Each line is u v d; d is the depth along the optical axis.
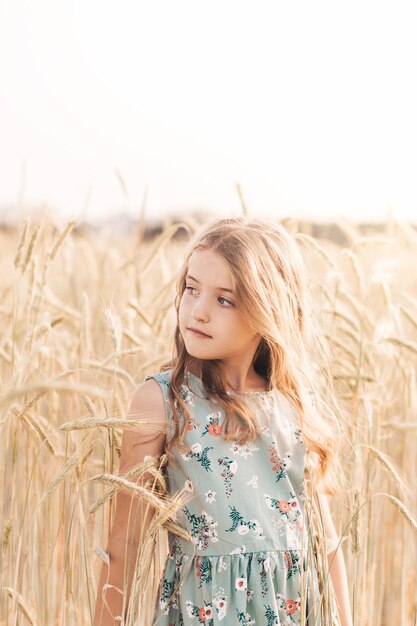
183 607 2.16
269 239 2.37
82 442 2.32
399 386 4.01
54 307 3.79
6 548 2.40
